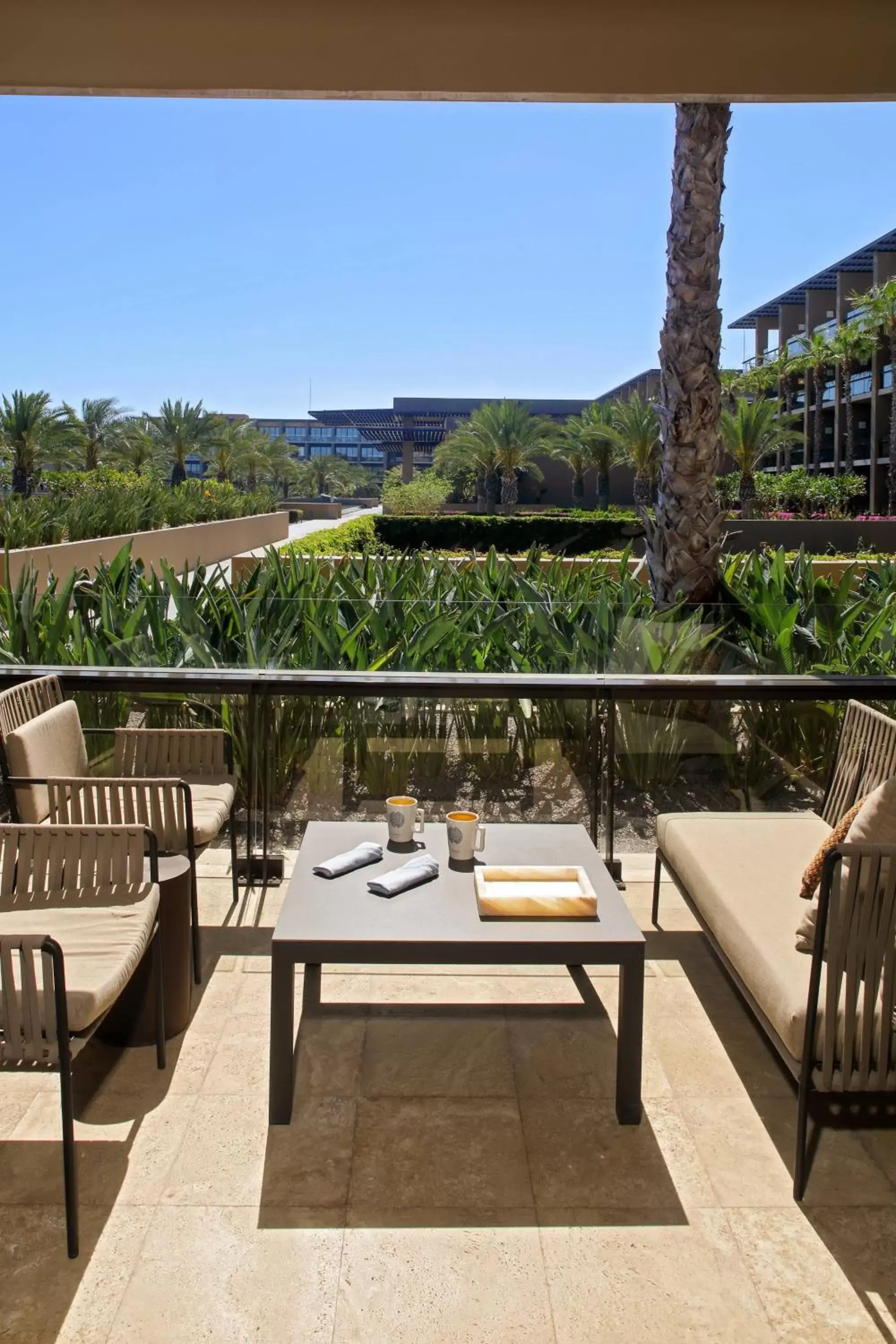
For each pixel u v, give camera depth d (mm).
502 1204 1745
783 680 3301
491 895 2080
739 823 2781
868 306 29781
